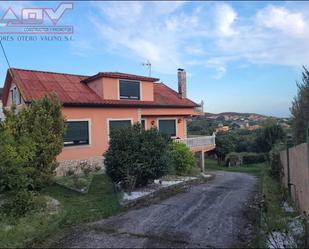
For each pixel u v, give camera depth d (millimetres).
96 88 22406
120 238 7223
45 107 12773
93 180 15164
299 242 6832
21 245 6926
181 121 28422
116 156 12656
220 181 18656
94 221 8734
